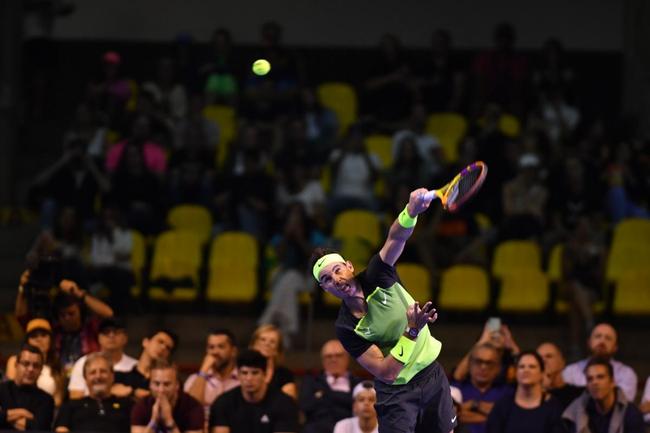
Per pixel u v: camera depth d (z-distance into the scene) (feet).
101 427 86.17
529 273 125.59
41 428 85.15
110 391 87.81
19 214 139.85
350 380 94.22
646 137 153.69
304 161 140.56
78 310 94.68
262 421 87.15
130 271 124.26
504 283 125.70
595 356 91.71
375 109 153.89
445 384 60.49
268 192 134.92
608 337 96.37
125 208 133.69
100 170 142.61
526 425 86.63
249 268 128.26
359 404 84.94
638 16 159.33
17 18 151.64
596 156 141.90
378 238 132.05
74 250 123.95
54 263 94.68
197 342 124.77
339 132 154.81
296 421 87.81
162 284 126.00
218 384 93.25
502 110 152.76
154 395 84.53
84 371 87.25
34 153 155.53
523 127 151.53
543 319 126.00
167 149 146.41
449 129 152.76
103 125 150.61
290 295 120.98
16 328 121.80
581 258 121.39
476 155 137.39
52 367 90.94
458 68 155.33
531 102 153.17
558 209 132.98
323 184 143.54
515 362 91.97
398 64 154.40
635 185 138.31
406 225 57.47
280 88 151.02
